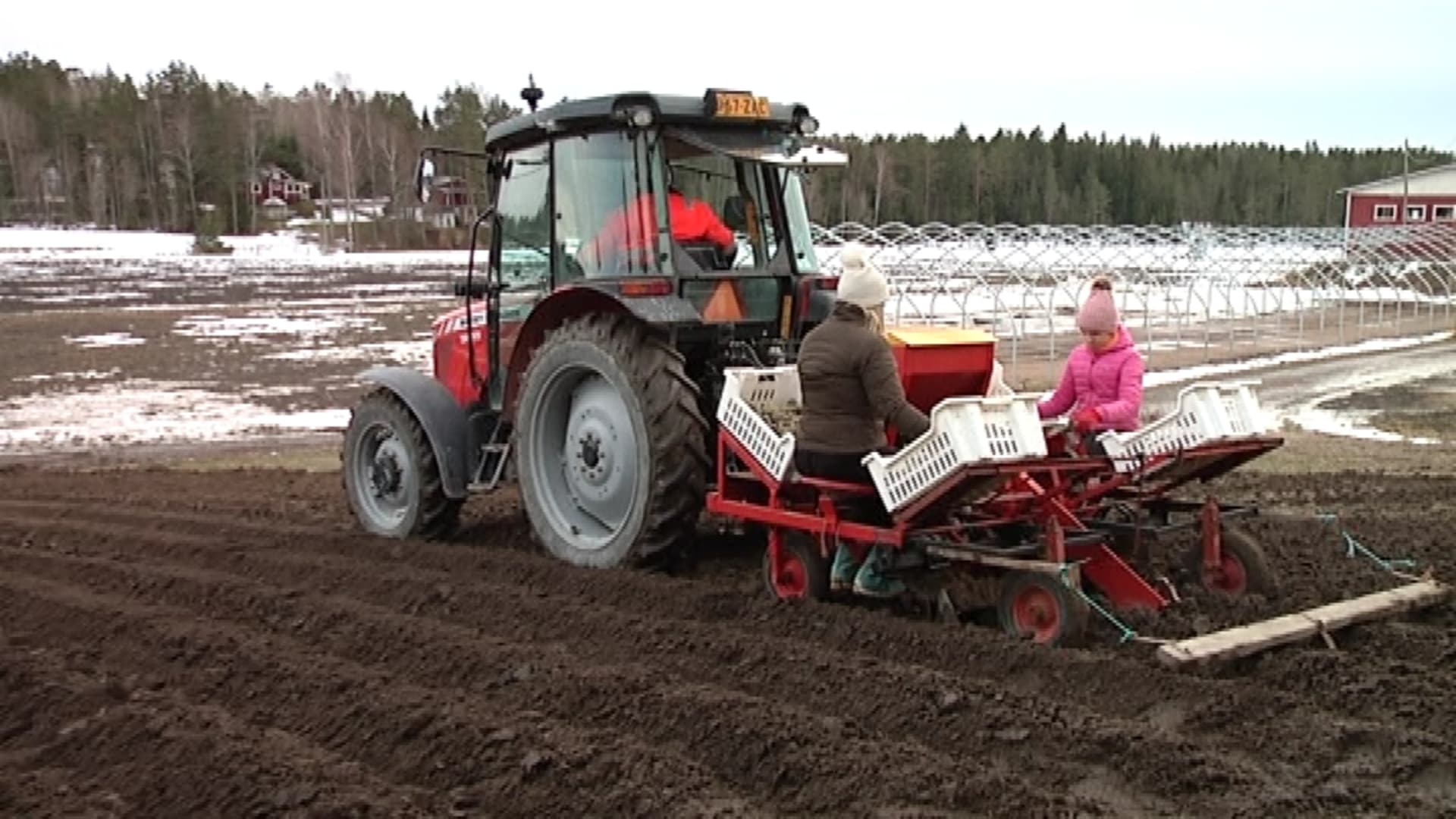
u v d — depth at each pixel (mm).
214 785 4562
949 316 24812
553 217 7445
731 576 6918
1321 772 4172
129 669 6082
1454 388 19125
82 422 16516
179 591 7242
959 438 5188
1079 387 6621
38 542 9047
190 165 79188
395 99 100438
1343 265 34375
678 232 6973
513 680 5371
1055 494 5676
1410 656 5168
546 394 7152
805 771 4324
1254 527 7598
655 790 4242
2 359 22609
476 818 4238
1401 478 10680
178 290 39375
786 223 7414
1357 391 18938
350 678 5508
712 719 4738
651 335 6758
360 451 8633
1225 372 21469
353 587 7156
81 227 77938
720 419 6426
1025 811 3967
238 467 13094
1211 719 4523
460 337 8445
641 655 5637
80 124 85062
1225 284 27500
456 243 71375
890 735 4641
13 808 4535
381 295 38031
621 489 6938
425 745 4797
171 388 19375
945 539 5594
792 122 7312
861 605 6156
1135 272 28047
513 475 7715
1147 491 6227
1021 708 4645
